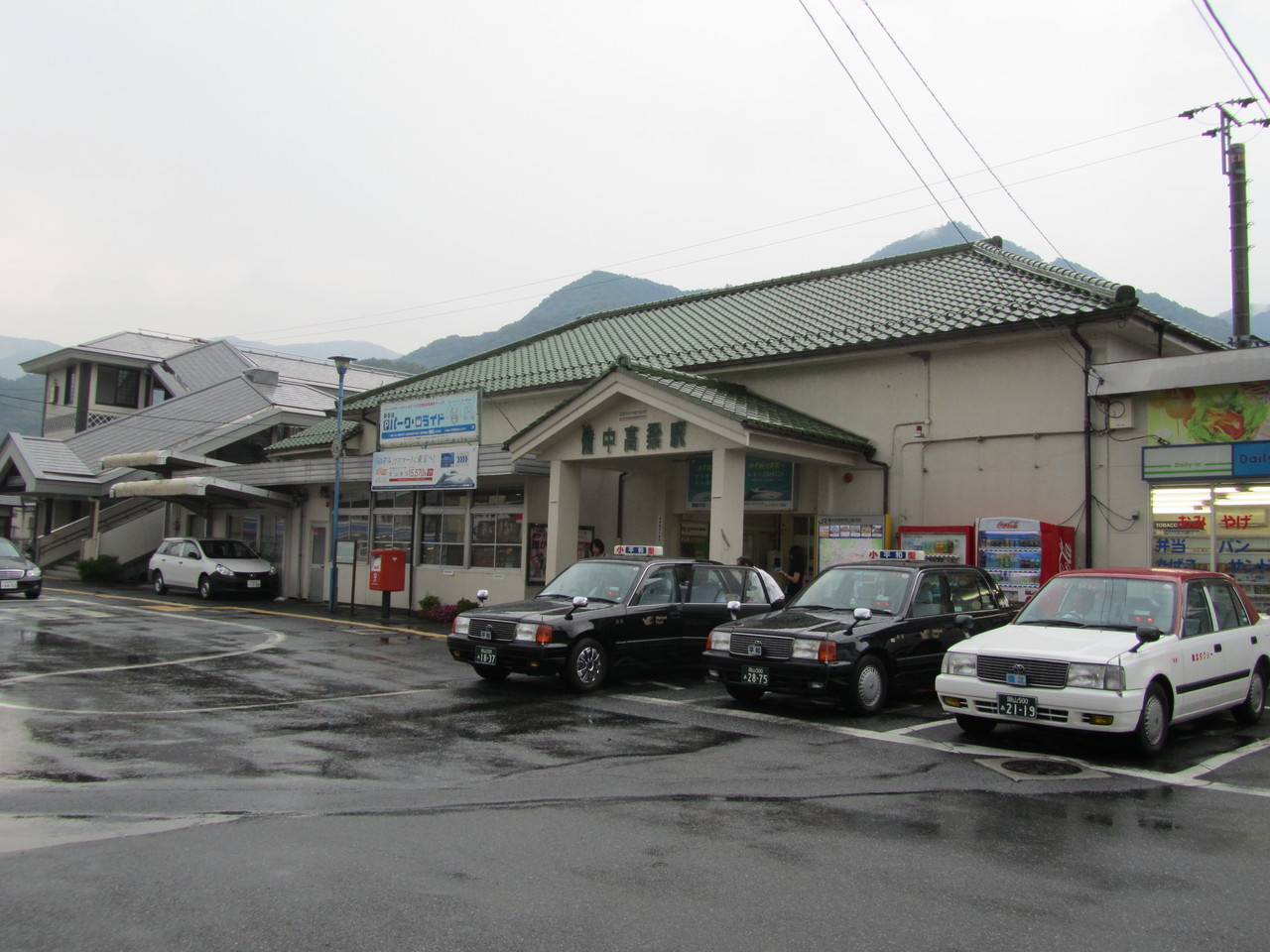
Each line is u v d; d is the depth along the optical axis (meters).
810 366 17.06
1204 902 4.84
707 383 17.08
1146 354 15.07
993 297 15.81
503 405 22.38
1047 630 9.00
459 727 9.19
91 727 8.85
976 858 5.49
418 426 20.77
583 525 19.42
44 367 40.75
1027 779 7.37
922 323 15.61
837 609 10.97
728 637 10.46
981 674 8.52
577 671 11.29
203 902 4.64
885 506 15.88
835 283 20.94
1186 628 8.87
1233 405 12.62
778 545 18.98
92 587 29.69
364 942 4.20
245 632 17.50
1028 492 14.35
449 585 21.33
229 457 33.81
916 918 4.58
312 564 25.83
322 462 23.66
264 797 6.61
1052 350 14.27
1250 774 7.67
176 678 11.89
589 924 4.44
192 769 7.37
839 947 4.24
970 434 15.02
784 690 9.97
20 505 43.66
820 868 5.29
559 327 26.80
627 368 15.66
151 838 5.66
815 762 7.90
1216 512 12.71
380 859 5.32
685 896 4.82
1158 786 7.21
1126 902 4.82
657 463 18.25
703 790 6.96
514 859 5.37
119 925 4.36
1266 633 10.14
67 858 5.28
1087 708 7.86
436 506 22.16
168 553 27.59
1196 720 10.16
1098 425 13.73
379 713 9.85
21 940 4.18
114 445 34.81
